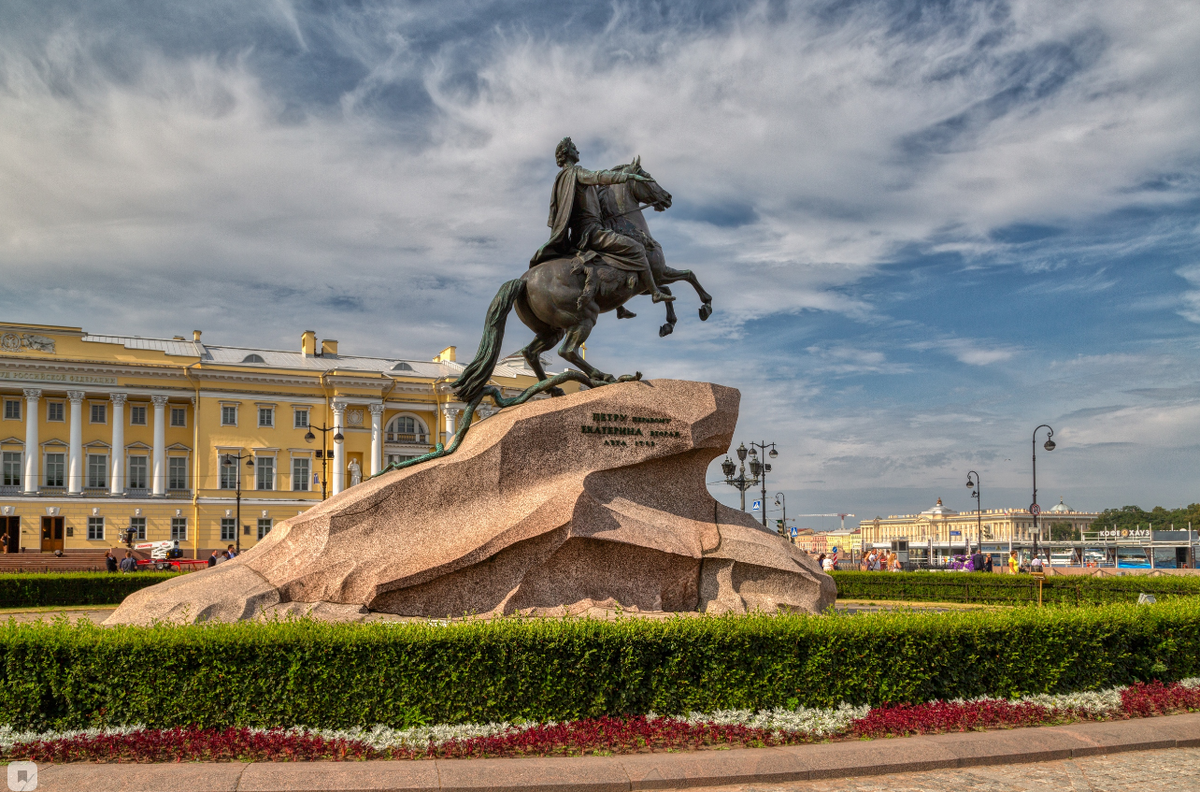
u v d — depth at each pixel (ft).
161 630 23.84
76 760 20.95
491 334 39.96
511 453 36.06
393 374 203.10
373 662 23.24
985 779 20.95
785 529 157.89
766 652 25.29
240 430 180.75
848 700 25.53
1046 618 27.94
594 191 41.63
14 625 24.14
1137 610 29.89
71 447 170.81
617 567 35.47
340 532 33.86
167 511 175.42
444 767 20.34
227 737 21.71
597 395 38.37
